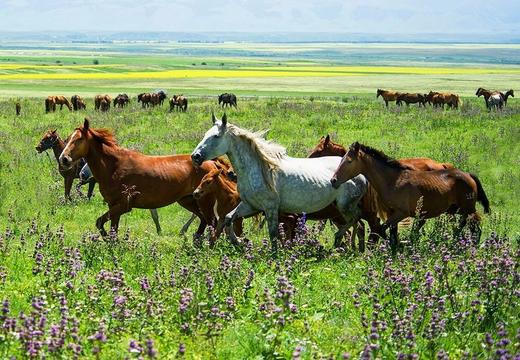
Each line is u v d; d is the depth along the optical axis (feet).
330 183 49.88
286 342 26.99
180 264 39.50
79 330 27.37
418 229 48.11
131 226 61.16
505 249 38.96
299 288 35.14
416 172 50.24
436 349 26.61
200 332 28.30
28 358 23.93
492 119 125.70
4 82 369.71
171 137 106.42
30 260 40.47
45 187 76.07
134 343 22.53
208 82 398.01
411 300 31.24
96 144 52.75
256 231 55.88
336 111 139.44
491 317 29.50
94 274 38.88
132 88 333.62
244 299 32.50
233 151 48.14
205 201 53.06
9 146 98.27
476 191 52.70
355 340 27.25
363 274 36.52
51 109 164.76
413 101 207.92
